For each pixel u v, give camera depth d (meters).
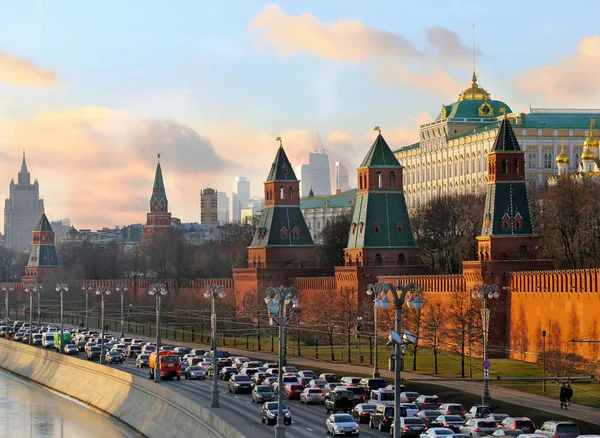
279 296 114.06
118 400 174.38
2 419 174.25
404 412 123.12
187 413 133.88
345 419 116.81
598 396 138.50
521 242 198.38
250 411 135.00
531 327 182.75
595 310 165.12
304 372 163.88
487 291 138.75
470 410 124.19
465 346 190.00
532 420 122.50
